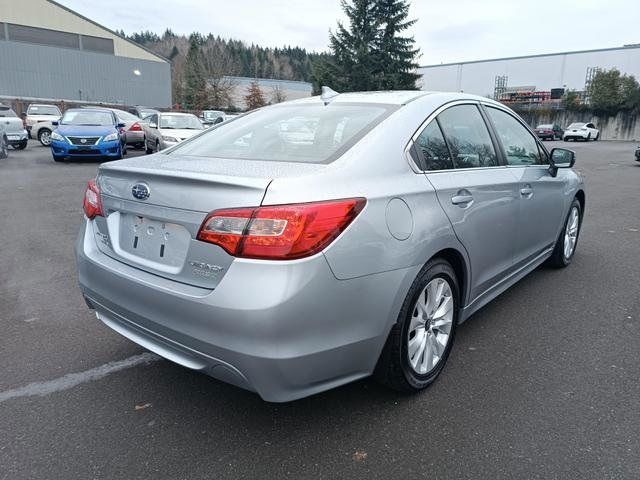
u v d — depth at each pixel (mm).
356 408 2701
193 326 2230
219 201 2199
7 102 36812
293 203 2129
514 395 2818
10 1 41156
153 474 2223
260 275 2088
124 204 2621
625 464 2268
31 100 38812
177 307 2271
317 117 3051
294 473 2232
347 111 3041
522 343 3451
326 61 41781
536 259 4348
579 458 2307
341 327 2262
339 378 2373
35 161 14602
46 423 2566
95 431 2512
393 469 2252
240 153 2857
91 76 44281
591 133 40438
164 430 2527
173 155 3037
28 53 41188
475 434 2480
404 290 2492
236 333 2115
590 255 5656
